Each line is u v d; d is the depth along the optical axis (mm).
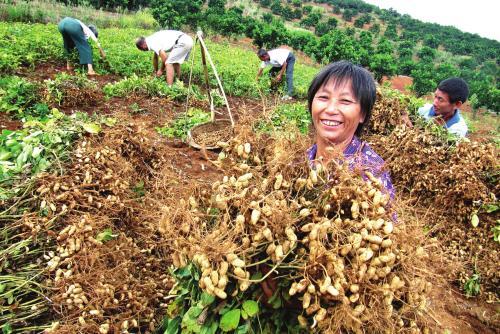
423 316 1556
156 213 2414
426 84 23891
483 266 3586
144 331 2514
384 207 1562
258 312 1647
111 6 26797
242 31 25703
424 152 4113
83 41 8703
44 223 2473
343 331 1488
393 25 67438
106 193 2889
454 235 3732
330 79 1919
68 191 2619
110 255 2555
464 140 4121
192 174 4746
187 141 5535
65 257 2371
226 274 1484
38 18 16344
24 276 2311
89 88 6992
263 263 1572
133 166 3326
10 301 2182
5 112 5945
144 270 2699
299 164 1719
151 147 3609
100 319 2264
